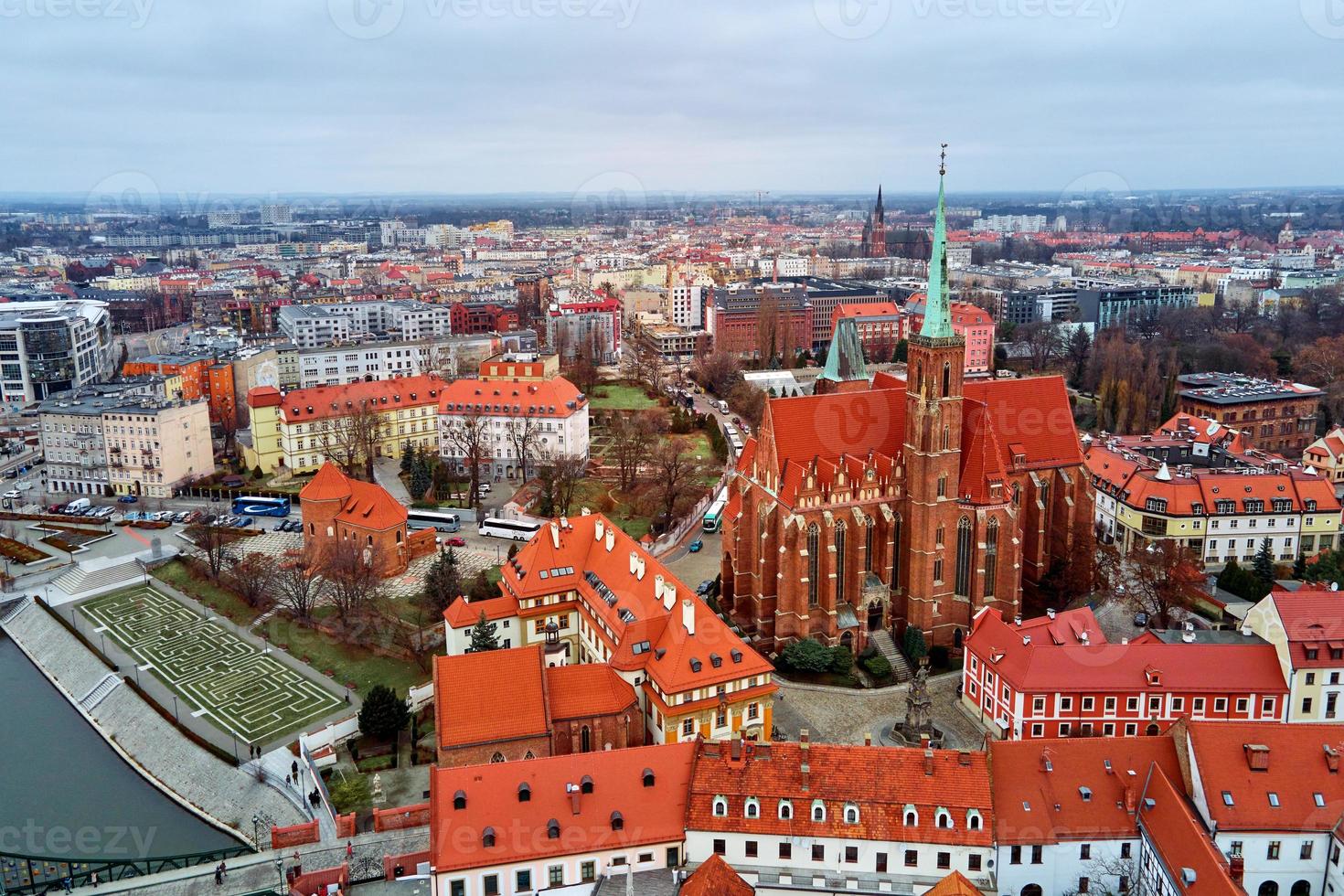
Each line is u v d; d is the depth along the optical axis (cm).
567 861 10456
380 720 14150
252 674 16875
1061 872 10412
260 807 13488
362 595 18262
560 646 15950
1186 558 17138
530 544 16725
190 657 17562
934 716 14512
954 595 16525
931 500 15862
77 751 15738
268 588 19450
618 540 15975
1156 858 9888
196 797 14125
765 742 11331
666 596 13812
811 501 15700
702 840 10644
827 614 16038
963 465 16338
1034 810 10431
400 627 17850
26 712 16950
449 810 10475
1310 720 13025
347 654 17388
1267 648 13238
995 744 10744
